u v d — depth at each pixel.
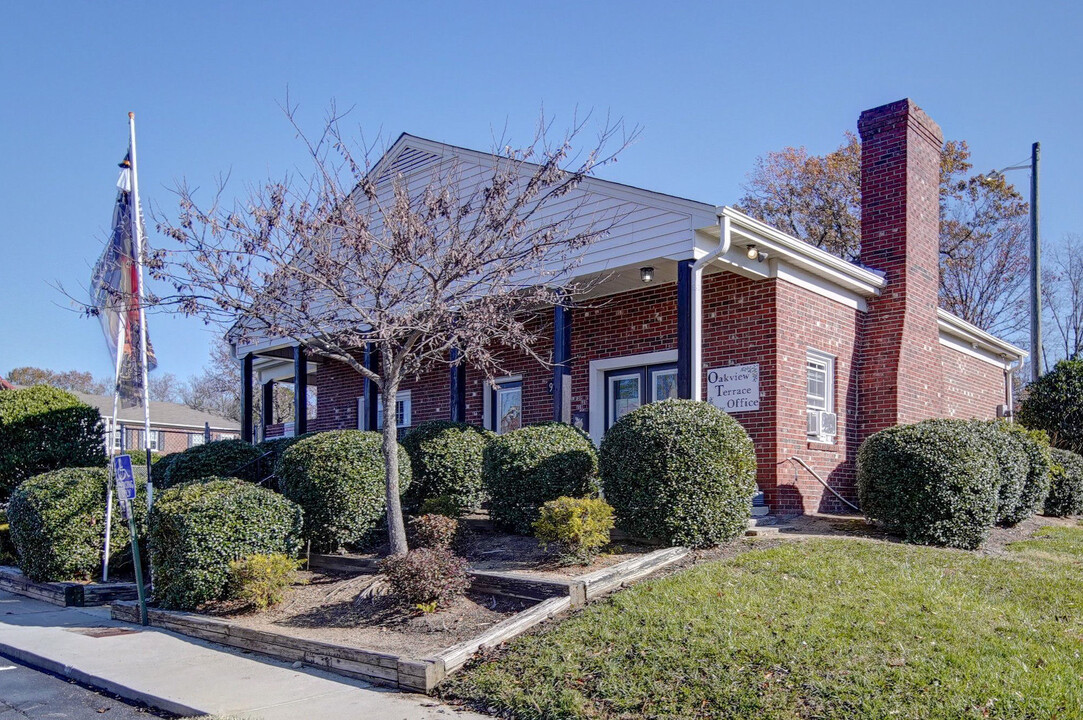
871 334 13.63
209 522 9.05
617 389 13.73
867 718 5.07
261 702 6.21
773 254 11.59
